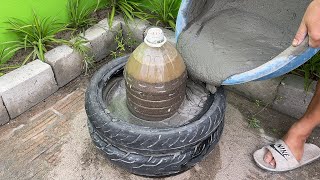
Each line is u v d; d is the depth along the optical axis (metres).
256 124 0.98
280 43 0.83
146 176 0.84
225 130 0.97
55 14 1.13
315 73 0.98
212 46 0.83
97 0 1.23
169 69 0.72
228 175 0.86
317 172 0.88
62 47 1.07
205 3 0.88
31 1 1.05
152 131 0.71
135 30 1.19
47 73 1.01
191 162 0.77
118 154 0.75
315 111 0.82
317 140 0.95
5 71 1.02
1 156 0.89
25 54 1.08
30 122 0.98
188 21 0.85
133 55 0.74
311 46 0.63
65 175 0.85
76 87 1.09
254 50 0.81
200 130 0.73
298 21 0.85
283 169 0.86
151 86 0.72
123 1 1.22
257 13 0.91
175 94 0.75
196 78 0.81
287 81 0.97
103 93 0.84
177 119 0.80
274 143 0.90
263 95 1.03
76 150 0.91
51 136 0.94
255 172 0.87
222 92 0.81
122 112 0.83
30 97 1.00
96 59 1.17
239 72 0.75
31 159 0.88
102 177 0.85
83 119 0.99
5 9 1.00
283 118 1.01
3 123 0.96
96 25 1.18
